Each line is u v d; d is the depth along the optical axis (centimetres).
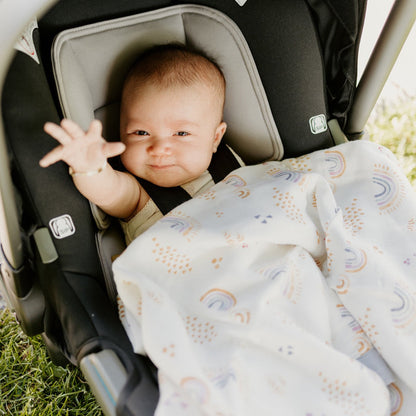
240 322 81
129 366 83
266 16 108
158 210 111
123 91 108
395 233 102
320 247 99
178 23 110
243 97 117
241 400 76
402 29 111
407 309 88
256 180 112
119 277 87
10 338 137
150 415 76
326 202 99
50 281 94
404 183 110
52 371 130
